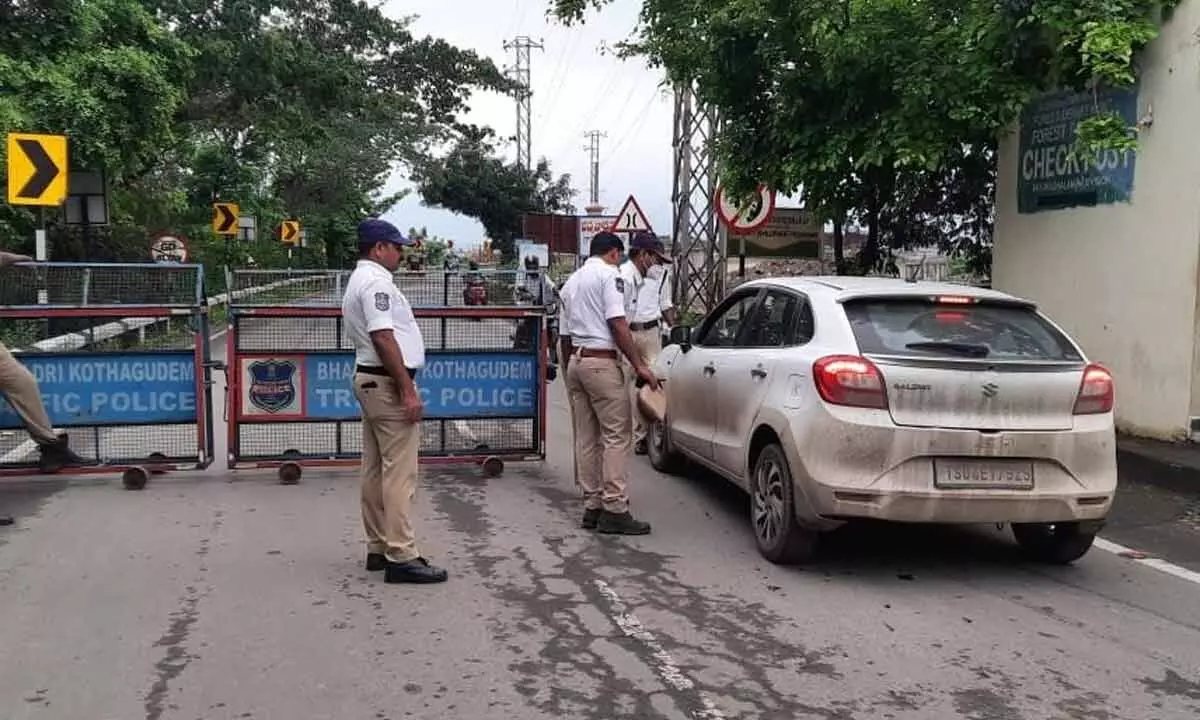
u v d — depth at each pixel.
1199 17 8.12
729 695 4.07
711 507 7.28
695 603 5.19
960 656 4.53
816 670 4.34
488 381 8.42
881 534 6.61
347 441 8.21
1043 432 5.34
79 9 16.78
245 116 24.28
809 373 5.53
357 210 46.47
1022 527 6.13
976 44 9.26
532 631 4.76
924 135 9.59
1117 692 4.18
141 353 7.83
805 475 5.42
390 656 4.43
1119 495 7.67
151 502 7.23
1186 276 8.35
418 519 6.89
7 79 15.36
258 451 8.05
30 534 6.33
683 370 7.65
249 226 29.86
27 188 11.12
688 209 18.17
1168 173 8.48
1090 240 9.33
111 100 16.73
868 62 9.68
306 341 8.05
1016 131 10.26
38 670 4.25
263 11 22.78
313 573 5.63
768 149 11.40
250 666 4.30
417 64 35.09
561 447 9.65
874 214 13.45
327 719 3.82
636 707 3.95
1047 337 5.67
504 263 55.16
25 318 7.58
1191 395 8.40
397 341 5.39
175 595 5.22
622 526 6.50
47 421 7.46
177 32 21.33
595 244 6.54
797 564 5.84
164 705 3.92
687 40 11.45
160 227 26.61
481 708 3.92
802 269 16.67
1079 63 8.79
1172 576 5.79
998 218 10.59
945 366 5.31
